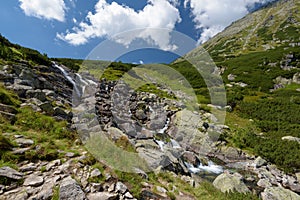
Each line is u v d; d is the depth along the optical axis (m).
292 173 9.69
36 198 3.59
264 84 38.34
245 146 12.27
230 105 20.58
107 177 4.80
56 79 15.12
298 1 135.62
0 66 10.91
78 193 3.89
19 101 7.89
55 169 4.57
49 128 6.68
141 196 4.86
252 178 8.95
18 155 4.67
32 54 18.58
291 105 20.14
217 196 6.47
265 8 160.50
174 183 6.54
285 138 13.01
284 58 52.50
